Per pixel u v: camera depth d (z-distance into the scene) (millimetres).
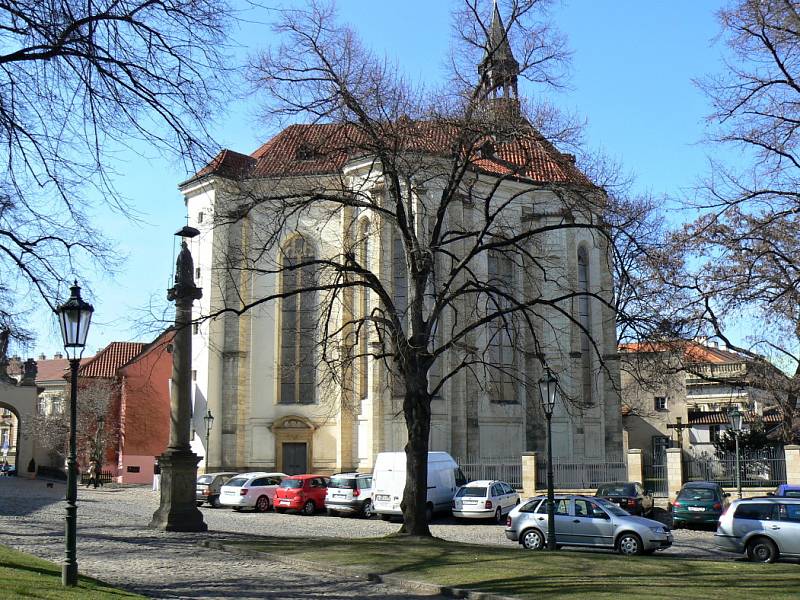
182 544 23922
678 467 40406
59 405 93062
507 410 51688
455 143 26797
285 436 51875
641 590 15789
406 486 25891
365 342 48062
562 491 43406
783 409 38719
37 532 26156
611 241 27359
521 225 53531
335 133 26438
